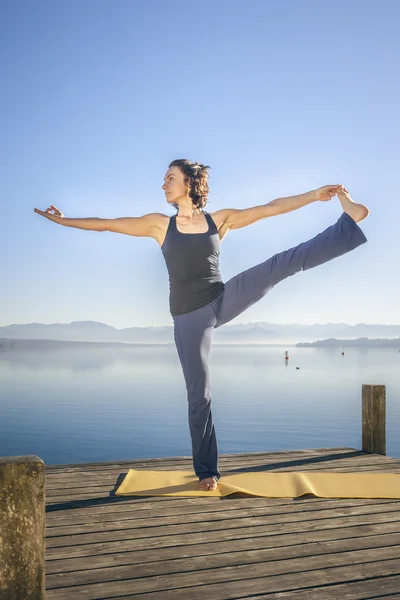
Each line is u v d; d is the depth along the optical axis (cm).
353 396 3212
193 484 378
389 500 348
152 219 362
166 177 355
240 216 359
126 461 457
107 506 334
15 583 175
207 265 354
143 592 223
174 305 365
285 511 325
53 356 15550
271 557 258
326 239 332
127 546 271
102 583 231
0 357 14075
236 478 393
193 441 373
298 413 2358
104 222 357
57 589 226
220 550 266
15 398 3166
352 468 435
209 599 218
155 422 2106
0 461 178
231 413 2358
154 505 336
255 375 5631
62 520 308
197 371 364
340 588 227
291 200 349
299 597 219
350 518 313
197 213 359
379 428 494
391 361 10744
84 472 420
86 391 3691
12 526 176
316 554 262
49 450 1544
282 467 438
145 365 8750
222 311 360
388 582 233
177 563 251
